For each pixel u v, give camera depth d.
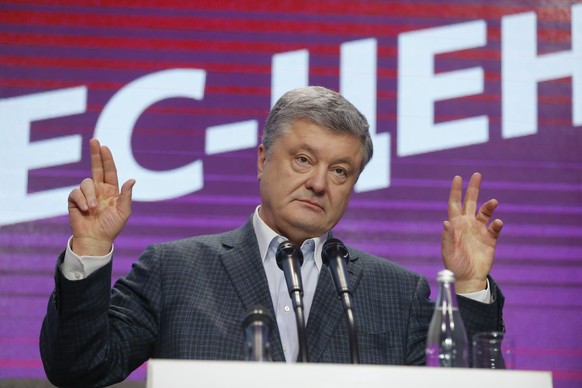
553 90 14.66
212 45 14.44
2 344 13.44
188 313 8.49
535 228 14.27
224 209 14.02
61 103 14.09
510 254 14.17
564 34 14.84
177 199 13.97
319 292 8.74
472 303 8.04
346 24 14.64
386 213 14.21
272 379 5.92
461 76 14.61
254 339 6.61
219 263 8.90
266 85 14.40
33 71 14.15
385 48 14.62
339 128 8.63
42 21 14.30
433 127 14.45
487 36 14.76
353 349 7.04
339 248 7.54
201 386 5.89
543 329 14.02
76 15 14.36
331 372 5.95
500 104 14.58
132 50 14.33
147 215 13.87
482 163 14.41
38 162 13.92
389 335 8.73
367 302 8.88
